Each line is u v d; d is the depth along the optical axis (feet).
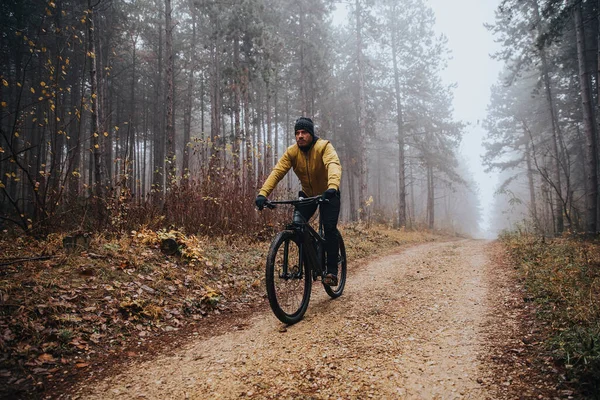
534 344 8.54
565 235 36.42
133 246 16.07
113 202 18.56
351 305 12.53
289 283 11.25
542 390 6.68
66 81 52.24
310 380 7.38
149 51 86.79
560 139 60.54
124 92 86.89
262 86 76.23
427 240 49.60
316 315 11.56
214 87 72.90
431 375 7.51
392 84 85.87
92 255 13.73
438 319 10.87
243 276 16.71
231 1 52.47
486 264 19.90
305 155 12.01
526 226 45.34
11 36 44.70
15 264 11.90
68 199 17.94
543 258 18.99
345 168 89.40
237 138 47.62
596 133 52.16
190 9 74.69
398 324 10.52
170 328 10.82
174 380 7.56
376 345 9.04
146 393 7.04
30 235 15.40
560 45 61.98
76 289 11.17
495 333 9.54
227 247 20.67
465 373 7.53
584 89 40.96
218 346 9.43
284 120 107.45
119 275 12.98
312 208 11.96
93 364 8.27
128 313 10.81
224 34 54.34
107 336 9.58
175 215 22.03
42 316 9.38
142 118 91.91
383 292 14.25
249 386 7.20
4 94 48.06
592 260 17.65
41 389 7.00
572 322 9.10
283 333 10.12
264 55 52.34
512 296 12.80
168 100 41.29
